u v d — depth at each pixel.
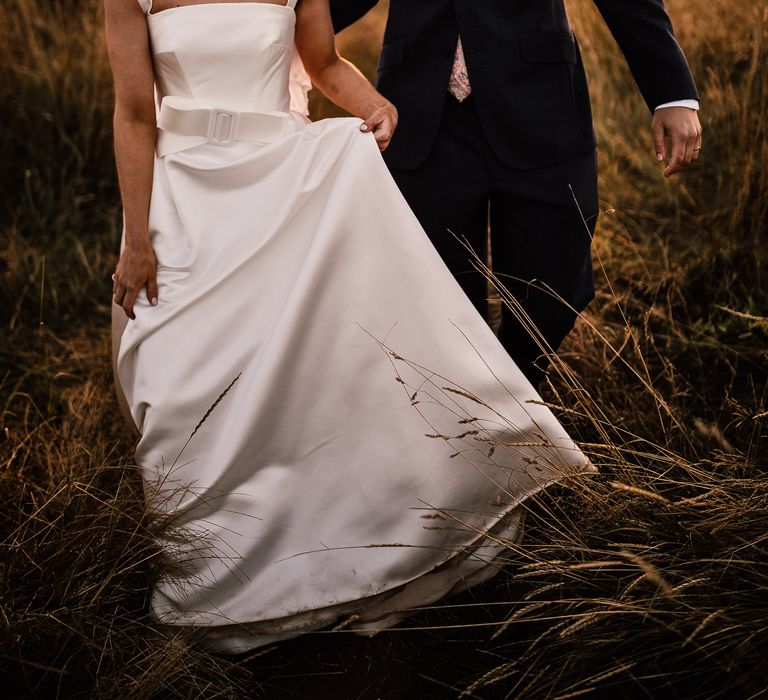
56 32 4.81
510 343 2.49
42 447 2.58
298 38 2.21
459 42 2.23
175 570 1.97
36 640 1.82
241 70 2.05
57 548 1.99
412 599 2.01
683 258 3.33
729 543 1.77
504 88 2.18
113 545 2.02
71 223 4.07
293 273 1.99
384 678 1.90
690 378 2.73
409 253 2.01
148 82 2.04
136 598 2.01
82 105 4.52
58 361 3.10
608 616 1.73
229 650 1.96
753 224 3.24
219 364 1.96
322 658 1.96
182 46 2.03
